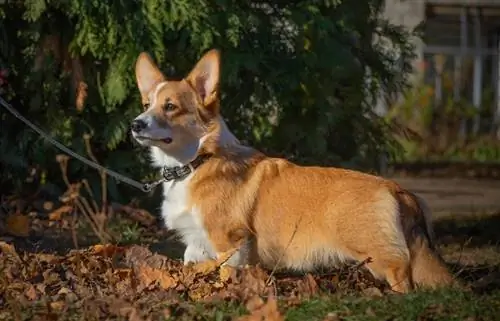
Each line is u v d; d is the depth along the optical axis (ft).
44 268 28.45
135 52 38.99
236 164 28.12
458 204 50.14
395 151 44.80
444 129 81.61
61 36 40.55
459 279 27.17
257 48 40.40
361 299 24.27
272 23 41.29
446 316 22.93
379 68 43.34
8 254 29.60
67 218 38.88
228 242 27.66
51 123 40.75
